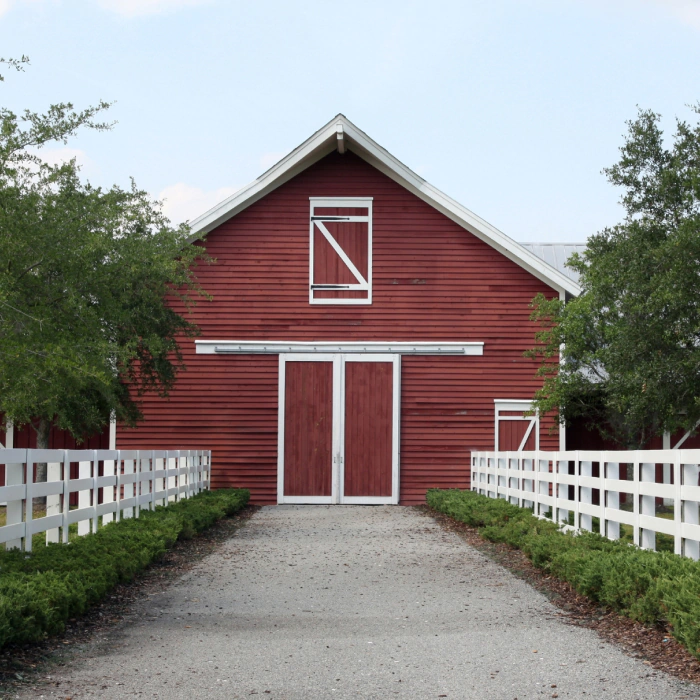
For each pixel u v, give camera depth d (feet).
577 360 70.28
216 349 76.38
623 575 28.12
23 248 39.73
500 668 22.15
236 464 76.18
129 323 58.39
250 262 76.79
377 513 67.77
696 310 51.24
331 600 31.68
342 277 76.89
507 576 36.88
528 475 54.54
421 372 76.79
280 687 20.58
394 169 75.61
